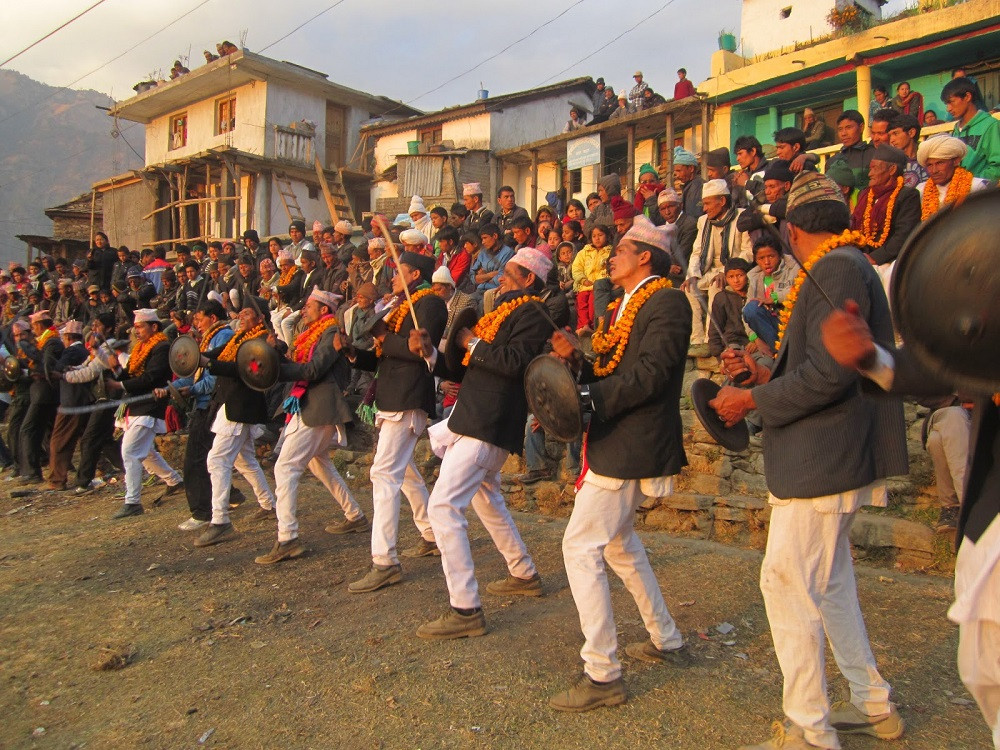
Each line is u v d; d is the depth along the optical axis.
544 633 4.20
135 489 7.70
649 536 5.78
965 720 3.15
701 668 3.69
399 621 4.52
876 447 2.83
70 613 5.06
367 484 8.12
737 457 5.84
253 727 3.48
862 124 7.08
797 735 2.89
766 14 15.53
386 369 5.17
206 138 24.75
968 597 2.04
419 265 5.29
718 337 6.30
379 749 3.23
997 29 11.88
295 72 23.12
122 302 14.48
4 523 7.90
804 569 2.83
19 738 3.58
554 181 20.36
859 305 2.71
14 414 10.16
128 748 3.42
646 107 16.67
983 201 1.92
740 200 7.04
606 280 7.46
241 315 6.66
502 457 4.41
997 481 2.12
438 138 22.20
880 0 15.37
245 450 6.98
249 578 5.53
